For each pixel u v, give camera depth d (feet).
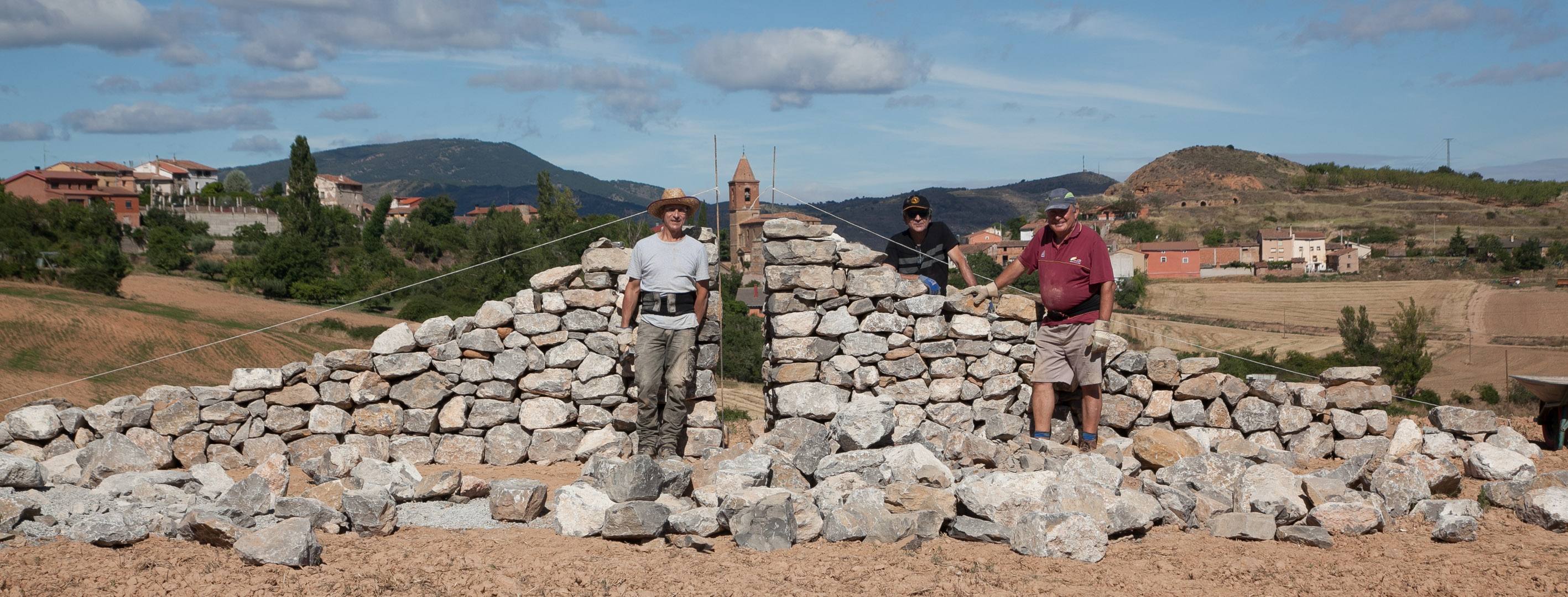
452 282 213.25
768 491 20.11
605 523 19.07
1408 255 386.32
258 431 28.96
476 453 29.19
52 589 15.05
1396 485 21.30
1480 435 29.09
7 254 260.62
